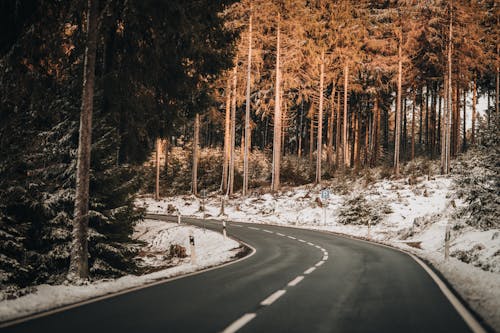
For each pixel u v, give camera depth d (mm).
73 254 12055
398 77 42281
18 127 12430
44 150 13047
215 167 55812
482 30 41438
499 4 43781
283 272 11750
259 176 57031
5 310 6961
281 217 37344
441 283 9883
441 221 23500
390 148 77875
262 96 48344
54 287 9414
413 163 44469
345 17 42594
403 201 33562
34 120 13438
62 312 6871
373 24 44344
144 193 55250
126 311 6926
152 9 14773
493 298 7895
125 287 9484
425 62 44094
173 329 5766
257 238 23703
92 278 13211
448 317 6520
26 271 11945
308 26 41812
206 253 20594
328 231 28875
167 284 9773
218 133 81438
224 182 49969
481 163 17719
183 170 57906
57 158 13789
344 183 42312
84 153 12211
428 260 14734
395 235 24953
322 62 43781
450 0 38312
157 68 17031
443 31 39469
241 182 52500
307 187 44125
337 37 42750
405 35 41250
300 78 45500
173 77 17969
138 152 18266
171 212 43781
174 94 18172
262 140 80750
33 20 14391
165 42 16672
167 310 6992
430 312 6863
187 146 66688
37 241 13000
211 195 50594
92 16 12578
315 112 52969
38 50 14680
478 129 18641
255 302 7652
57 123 13844
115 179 14289
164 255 22922
